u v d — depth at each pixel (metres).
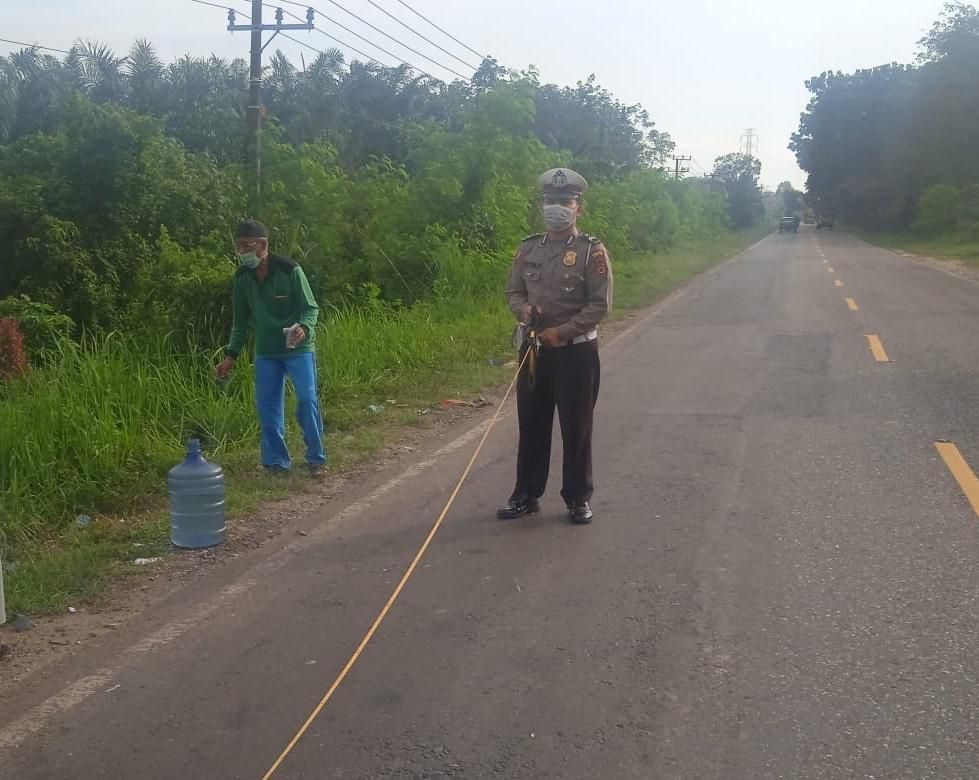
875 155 82.00
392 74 49.88
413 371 10.45
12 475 5.99
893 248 46.72
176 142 14.86
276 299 6.41
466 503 5.94
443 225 16.64
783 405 8.62
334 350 10.30
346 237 15.30
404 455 7.24
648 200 36.91
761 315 16.16
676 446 7.19
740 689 3.52
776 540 5.08
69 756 3.20
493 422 8.30
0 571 4.17
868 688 3.50
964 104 53.19
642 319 16.20
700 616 4.16
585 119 54.19
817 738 3.18
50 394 7.01
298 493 6.29
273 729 3.33
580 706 3.43
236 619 4.29
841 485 6.06
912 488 5.95
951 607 4.18
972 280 23.73
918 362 10.75
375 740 3.24
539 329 5.43
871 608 4.19
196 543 5.23
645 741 3.19
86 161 13.17
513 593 4.48
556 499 5.97
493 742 3.21
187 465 5.27
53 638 4.16
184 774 3.07
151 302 11.01
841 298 18.84
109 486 6.19
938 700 3.40
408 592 4.53
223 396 7.95
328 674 3.72
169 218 13.69
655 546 5.05
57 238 12.36
